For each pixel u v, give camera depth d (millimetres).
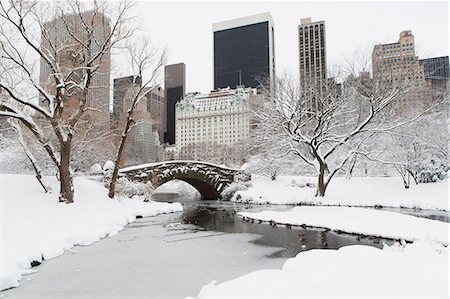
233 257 12008
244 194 35125
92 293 8352
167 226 19406
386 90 27109
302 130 33312
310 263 8797
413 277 6746
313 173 40750
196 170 35688
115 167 23594
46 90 20547
